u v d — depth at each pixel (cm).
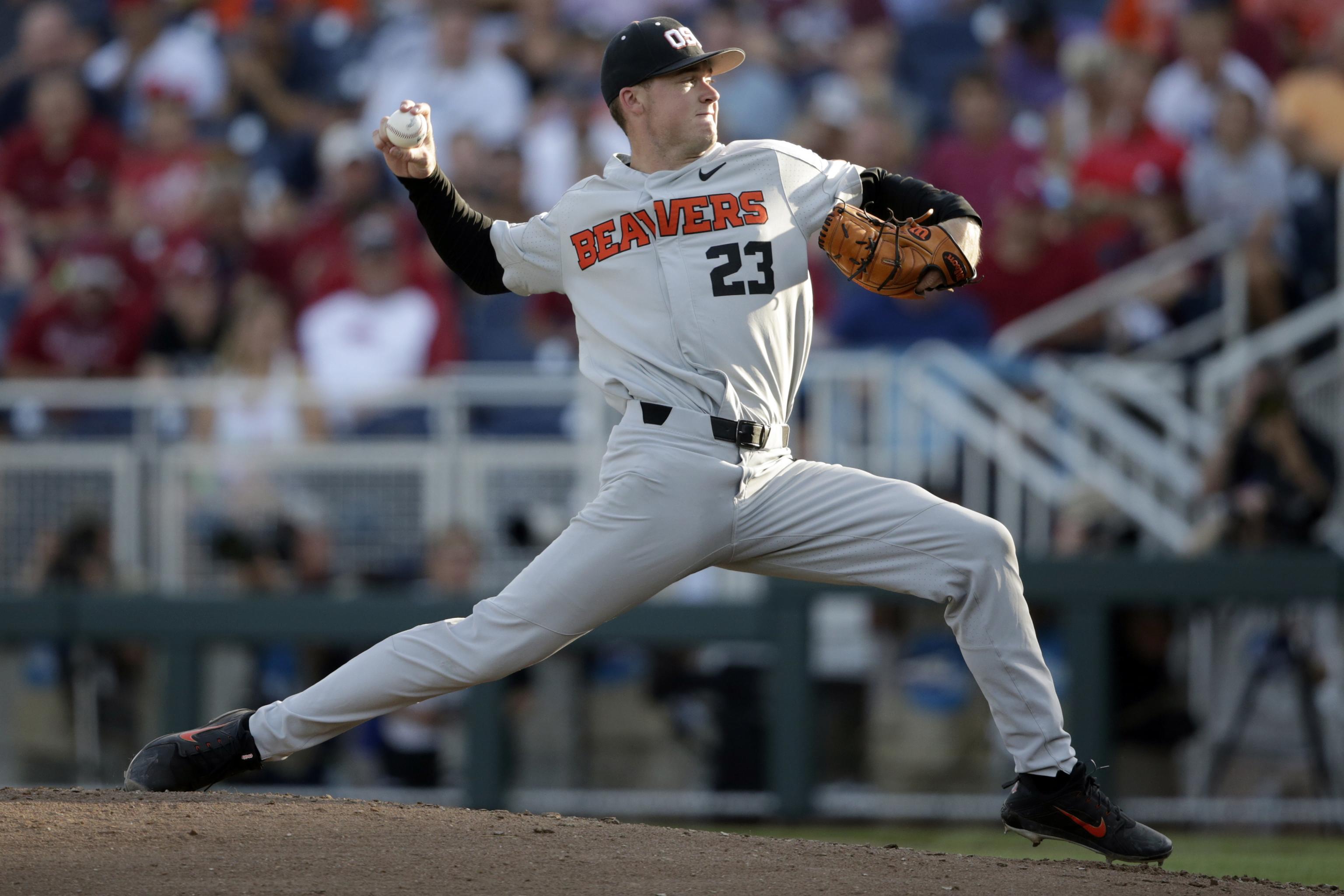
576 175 3631
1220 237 3062
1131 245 3173
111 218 3819
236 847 1143
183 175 3806
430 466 2762
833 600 2686
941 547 1221
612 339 1245
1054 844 2395
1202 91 3400
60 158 3888
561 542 1261
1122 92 3369
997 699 1251
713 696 2780
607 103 1271
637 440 1228
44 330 3469
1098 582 2602
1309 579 2542
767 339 1229
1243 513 2614
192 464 2831
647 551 1226
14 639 2844
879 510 1232
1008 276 3148
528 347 3375
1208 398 2728
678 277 1219
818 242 1245
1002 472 2680
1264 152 3175
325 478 2797
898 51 3788
